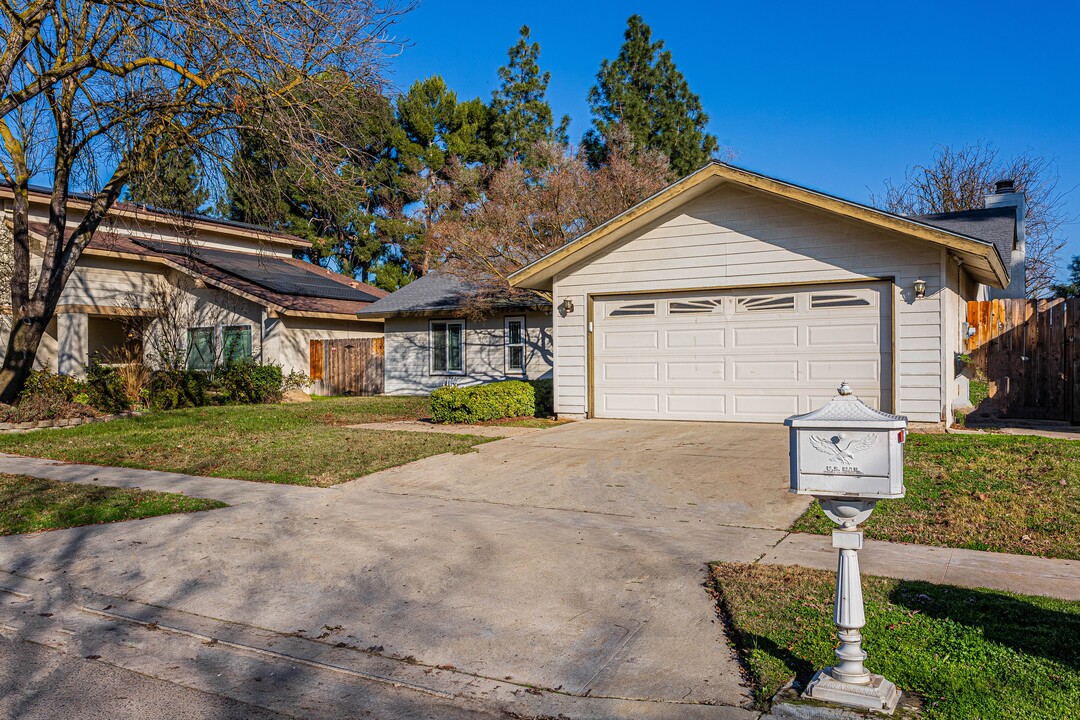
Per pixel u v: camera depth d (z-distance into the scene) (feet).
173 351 71.26
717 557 19.95
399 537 22.63
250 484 30.76
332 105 46.26
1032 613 15.28
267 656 15.07
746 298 42.70
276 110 43.80
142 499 27.99
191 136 47.11
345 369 80.18
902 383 38.17
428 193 87.10
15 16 38.22
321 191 49.44
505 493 28.45
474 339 75.61
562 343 47.75
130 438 43.11
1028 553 19.86
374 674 14.11
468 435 41.63
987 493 24.82
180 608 17.71
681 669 13.75
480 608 17.04
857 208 37.42
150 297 73.26
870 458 11.71
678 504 26.07
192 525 24.47
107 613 17.54
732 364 43.06
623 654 14.49
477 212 63.41
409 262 125.59
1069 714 11.23
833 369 40.27
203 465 34.68
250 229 94.02
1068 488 24.81
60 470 34.30
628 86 104.63
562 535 22.54
